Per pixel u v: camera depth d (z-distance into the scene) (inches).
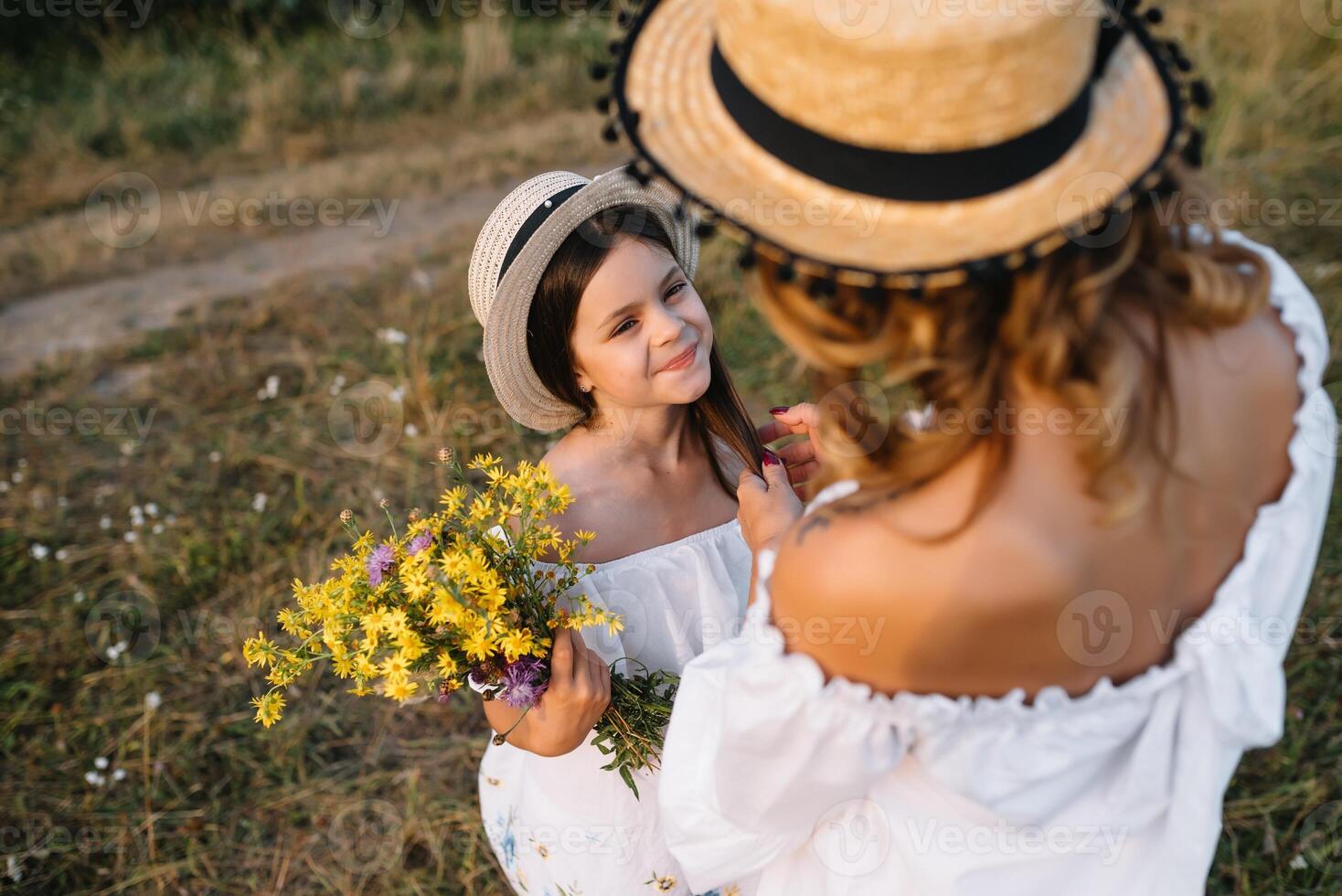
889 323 36.2
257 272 208.2
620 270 61.8
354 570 60.6
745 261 36.6
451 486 142.2
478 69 297.1
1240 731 42.1
